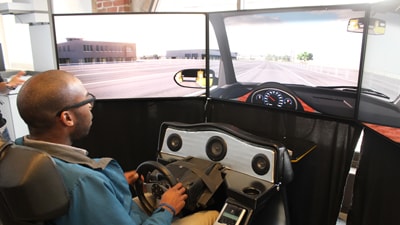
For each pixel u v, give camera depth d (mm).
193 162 1695
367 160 1518
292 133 1881
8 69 5027
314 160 1804
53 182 880
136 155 2465
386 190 1350
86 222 969
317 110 1727
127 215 1064
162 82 2277
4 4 3717
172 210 1293
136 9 3287
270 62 1862
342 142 1671
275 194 1536
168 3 3260
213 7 3006
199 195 1489
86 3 3738
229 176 1572
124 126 2406
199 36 2135
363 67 1490
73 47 2197
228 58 2055
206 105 2271
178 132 1839
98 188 1008
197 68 2201
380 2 1348
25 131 3486
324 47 1619
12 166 858
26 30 4711
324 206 1805
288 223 1593
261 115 2008
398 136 1282
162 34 2176
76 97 1085
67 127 1091
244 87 2027
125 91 2293
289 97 1829
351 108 1580
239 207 1393
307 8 1633
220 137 1671
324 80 1656
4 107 3359
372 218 1464
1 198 896
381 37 1353
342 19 1523
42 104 1015
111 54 2217
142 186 1543
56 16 2152
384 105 1363
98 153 2414
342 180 1698
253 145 1551
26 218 873
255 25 1868
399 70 1252
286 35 1754
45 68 4316
